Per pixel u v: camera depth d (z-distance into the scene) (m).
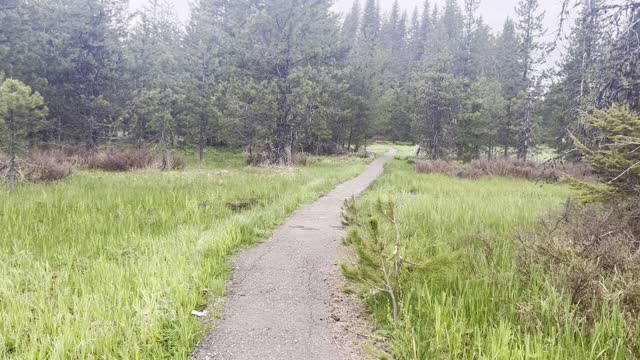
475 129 36.25
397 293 4.50
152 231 8.07
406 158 41.22
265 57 27.53
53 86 27.12
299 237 7.83
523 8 36.78
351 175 22.48
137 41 35.28
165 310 4.02
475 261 5.44
